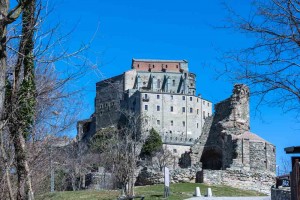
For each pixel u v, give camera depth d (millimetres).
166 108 165500
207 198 41844
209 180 58094
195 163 69750
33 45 15445
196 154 72312
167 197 40906
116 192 46219
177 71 187750
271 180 60719
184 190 50188
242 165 62375
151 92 164250
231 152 64688
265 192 58969
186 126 166750
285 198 30656
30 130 18984
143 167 67438
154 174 62312
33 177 24000
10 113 15523
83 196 43188
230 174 59094
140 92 162500
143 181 63062
